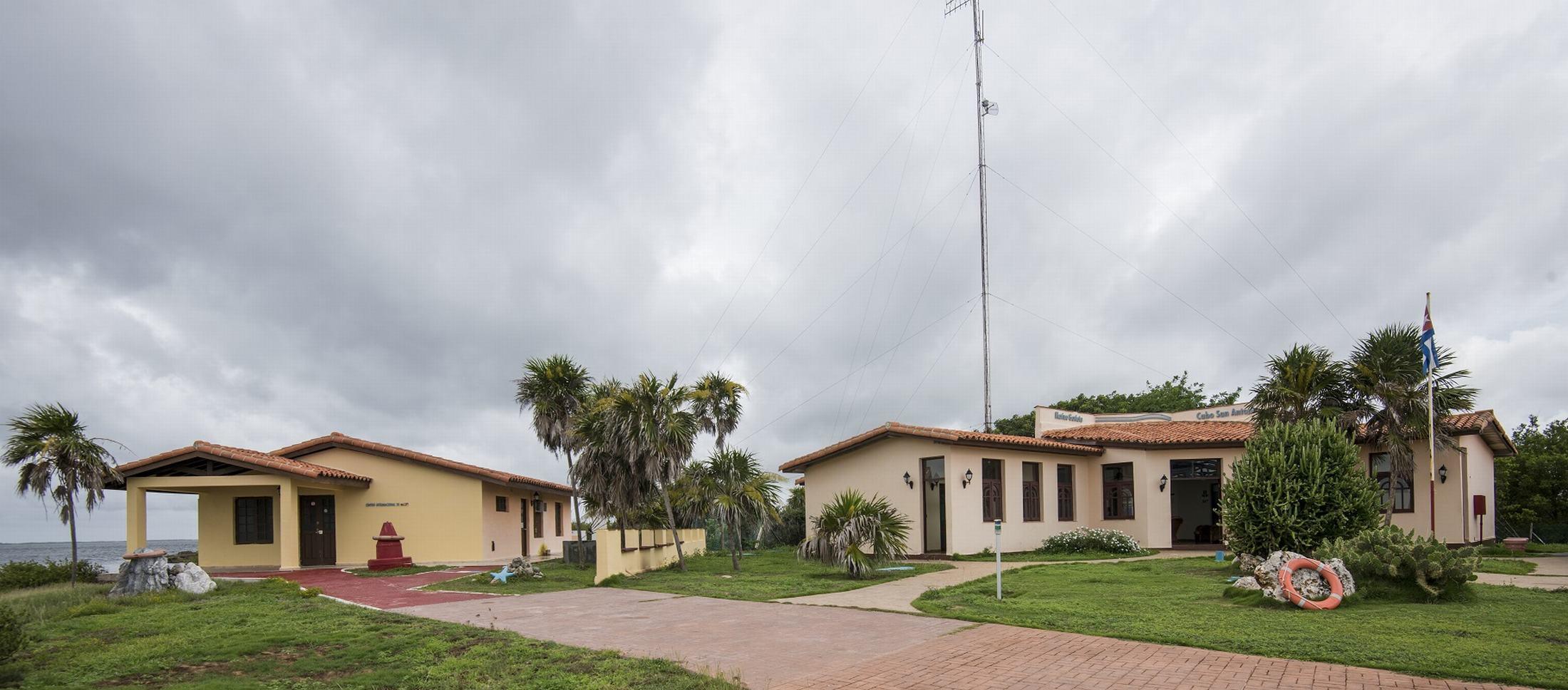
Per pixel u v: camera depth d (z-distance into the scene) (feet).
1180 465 92.58
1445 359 75.51
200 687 25.11
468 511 87.20
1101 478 92.07
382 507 88.02
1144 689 24.82
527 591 54.54
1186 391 178.09
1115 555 78.13
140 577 49.03
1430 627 33.04
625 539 64.18
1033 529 85.30
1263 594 41.47
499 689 25.22
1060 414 101.24
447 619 39.93
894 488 82.02
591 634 35.47
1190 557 73.31
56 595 49.98
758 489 76.07
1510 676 24.67
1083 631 33.94
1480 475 85.25
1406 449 73.92
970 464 79.87
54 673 27.45
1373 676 25.61
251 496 89.97
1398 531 44.57
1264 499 53.93
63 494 66.18
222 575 73.72
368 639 32.58
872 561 61.57
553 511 120.37
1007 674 27.12
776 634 34.91
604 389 74.59
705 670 27.25
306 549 88.22
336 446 89.20
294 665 28.40
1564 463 106.73
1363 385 75.77
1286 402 76.84
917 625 36.63
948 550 77.25
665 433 65.16
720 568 72.08
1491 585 47.60
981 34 115.03
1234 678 25.82
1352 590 40.32
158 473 81.30
